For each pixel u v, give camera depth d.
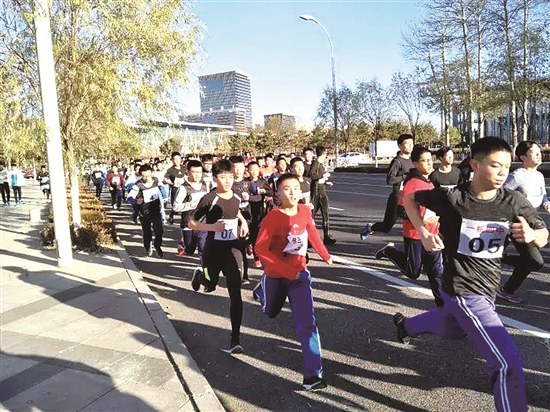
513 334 4.05
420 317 3.40
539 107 29.55
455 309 2.72
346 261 7.10
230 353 3.95
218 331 4.51
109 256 7.70
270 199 7.38
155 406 3.03
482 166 2.58
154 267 7.32
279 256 3.53
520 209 2.65
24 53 7.68
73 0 7.52
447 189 2.78
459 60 27.88
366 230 7.36
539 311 4.57
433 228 3.97
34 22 6.48
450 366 3.57
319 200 8.37
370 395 3.19
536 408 2.93
